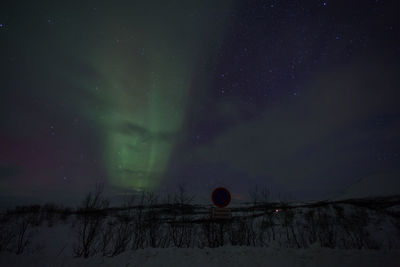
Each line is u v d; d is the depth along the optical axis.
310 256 4.25
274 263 3.93
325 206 17.73
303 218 12.63
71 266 3.82
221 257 4.20
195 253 4.39
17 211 17.61
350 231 9.93
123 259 4.09
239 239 6.55
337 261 4.01
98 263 3.93
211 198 5.88
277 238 8.35
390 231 12.15
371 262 3.95
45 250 8.04
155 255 4.26
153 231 6.28
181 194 7.45
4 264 3.88
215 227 6.55
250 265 3.84
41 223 14.27
